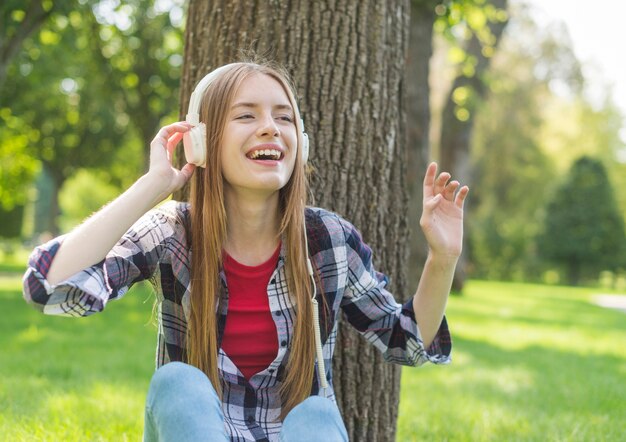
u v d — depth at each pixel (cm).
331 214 222
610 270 3453
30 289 177
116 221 187
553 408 491
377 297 220
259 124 203
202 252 204
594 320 1373
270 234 210
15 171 2298
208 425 161
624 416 462
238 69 207
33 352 658
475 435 396
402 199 299
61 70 1534
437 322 215
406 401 499
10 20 945
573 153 3559
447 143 1702
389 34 293
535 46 2798
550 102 3089
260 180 200
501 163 3006
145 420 178
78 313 183
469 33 1127
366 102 287
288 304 207
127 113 1769
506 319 1250
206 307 200
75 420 374
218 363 201
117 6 1248
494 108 2830
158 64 1675
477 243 3419
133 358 643
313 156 282
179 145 298
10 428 348
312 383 207
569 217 3406
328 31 284
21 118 1997
